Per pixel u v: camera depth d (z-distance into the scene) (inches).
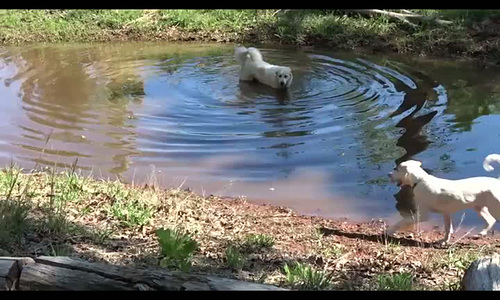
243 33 737.6
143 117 479.8
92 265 242.4
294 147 435.2
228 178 400.8
